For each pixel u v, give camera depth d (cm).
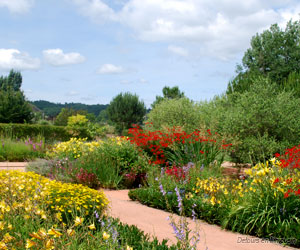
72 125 2652
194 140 985
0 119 2489
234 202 527
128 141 1002
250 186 544
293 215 463
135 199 680
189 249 288
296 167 500
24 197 366
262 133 1046
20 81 5369
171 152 1023
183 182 661
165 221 515
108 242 277
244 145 988
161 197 611
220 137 1036
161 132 1112
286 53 2286
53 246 229
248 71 2156
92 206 388
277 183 492
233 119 1055
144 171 880
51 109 6950
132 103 3250
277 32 2314
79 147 1040
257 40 2369
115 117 3203
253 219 472
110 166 850
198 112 1648
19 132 1872
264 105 1042
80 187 434
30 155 1284
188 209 559
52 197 381
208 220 531
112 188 826
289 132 1053
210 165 892
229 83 1736
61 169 884
